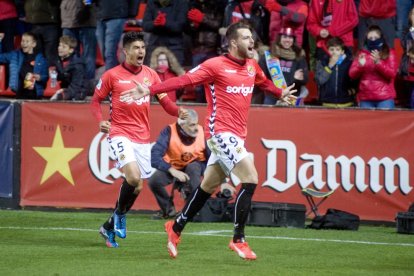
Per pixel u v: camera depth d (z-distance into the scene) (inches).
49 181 1160.8
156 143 1063.6
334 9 1237.7
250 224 1040.8
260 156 1114.7
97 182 1148.5
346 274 681.0
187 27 1256.8
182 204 1120.2
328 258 777.6
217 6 1253.7
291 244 877.2
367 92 1180.5
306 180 1105.4
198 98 1270.9
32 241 876.0
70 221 1052.5
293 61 1189.7
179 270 684.7
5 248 820.0
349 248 853.8
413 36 1182.9
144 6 1460.4
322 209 1101.7
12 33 1421.0
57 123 1154.7
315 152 1104.2
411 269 716.7
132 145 831.7
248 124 1116.5
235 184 1107.3
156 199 1077.8
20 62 1350.9
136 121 837.8
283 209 1029.2
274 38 1251.2
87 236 919.7
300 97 1200.2
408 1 1248.8
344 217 1021.8
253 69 745.0
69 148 1153.4
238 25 732.7
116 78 831.7
